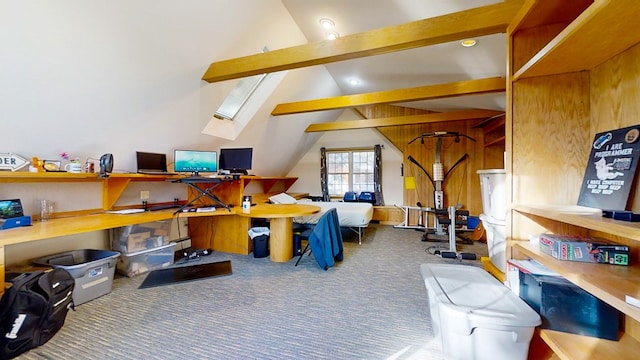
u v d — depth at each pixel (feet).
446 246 14.85
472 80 11.34
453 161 20.35
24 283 5.82
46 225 7.70
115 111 8.80
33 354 5.61
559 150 5.57
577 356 3.87
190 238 14.48
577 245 4.47
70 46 6.49
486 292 5.56
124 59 7.63
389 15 8.56
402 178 22.62
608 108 4.85
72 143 8.72
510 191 5.85
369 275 10.36
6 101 6.53
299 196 23.47
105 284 8.55
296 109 14.98
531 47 5.77
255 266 11.37
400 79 14.03
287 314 7.35
